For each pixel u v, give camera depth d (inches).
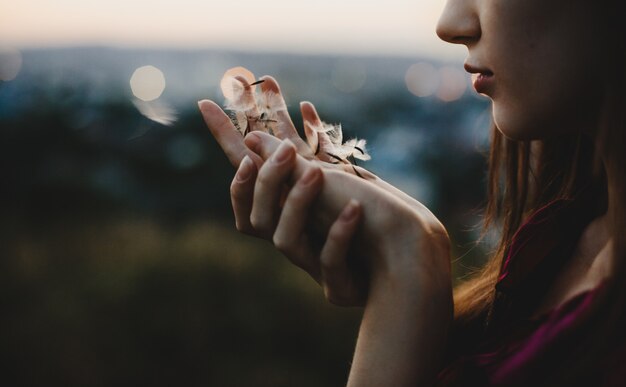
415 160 373.4
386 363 33.5
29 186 328.5
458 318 43.0
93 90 500.1
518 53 30.4
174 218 323.0
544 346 28.6
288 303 204.1
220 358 172.4
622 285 26.9
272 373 164.4
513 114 31.5
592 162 41.8
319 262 36.8
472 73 33.4
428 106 515.2
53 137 373.1
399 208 34.5
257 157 39.6
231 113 41.0
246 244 267.7
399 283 33.8
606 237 32.2
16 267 232.2
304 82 841.5
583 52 29.5
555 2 29.5
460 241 230.4
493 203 49.8
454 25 33.2
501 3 30.5
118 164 366.3
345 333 186.9
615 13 28.6
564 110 30.7
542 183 45.4
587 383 26.5
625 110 28.4
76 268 236.1
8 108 422.6
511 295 35.9
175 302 200.4
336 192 35.2
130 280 217.9
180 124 391.9
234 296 207.3
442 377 34.3
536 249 35.5
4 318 191.5
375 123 466.0
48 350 172.4
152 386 158.7
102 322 187.0
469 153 369.4
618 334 26.3
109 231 283.1
